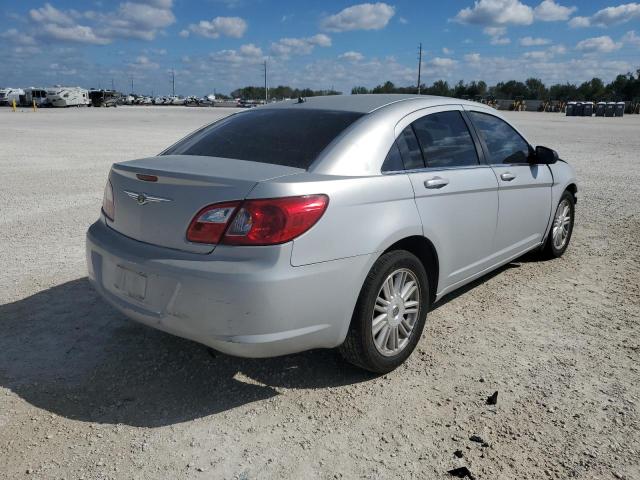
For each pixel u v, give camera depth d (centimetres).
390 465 268
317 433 292
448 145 403
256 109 420
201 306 285
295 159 325
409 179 349
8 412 305
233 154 346
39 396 322
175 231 299
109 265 331
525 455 276
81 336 399
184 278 287
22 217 780
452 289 416
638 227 750
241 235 281
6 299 464
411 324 365
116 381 341
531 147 515
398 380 346
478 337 408
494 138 462
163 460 269
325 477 259
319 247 293
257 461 270
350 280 309
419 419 305
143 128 2925
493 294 496
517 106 8438
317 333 304
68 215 795
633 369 362
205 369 357
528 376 352
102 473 259
